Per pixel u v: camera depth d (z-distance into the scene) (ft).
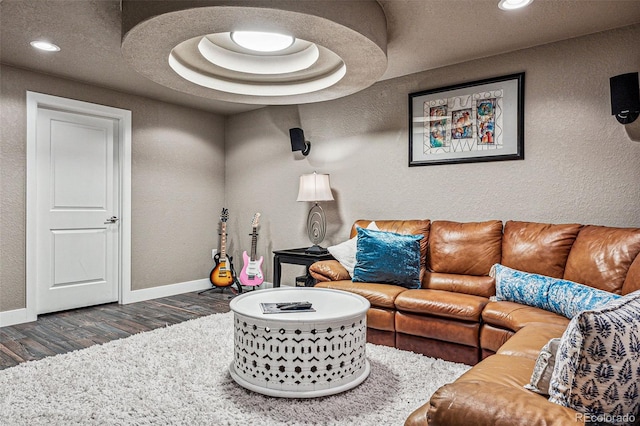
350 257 11.43
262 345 7.12
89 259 13.70
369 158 13.47
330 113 14.43
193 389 7.36
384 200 13.14
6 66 11.51
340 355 7.20
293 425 6.20
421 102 12.23
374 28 8.24
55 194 12.83
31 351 9.50
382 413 6.55
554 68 10.12
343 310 7.55
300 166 15.30
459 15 8.75
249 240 16.96
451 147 11.68
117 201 14.39
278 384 7.02
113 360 8.68
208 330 10.80
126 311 13.21
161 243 15.46
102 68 11.89
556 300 7.63
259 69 11.70
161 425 6.15
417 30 9.48
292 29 7.72
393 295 9.57
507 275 8.77
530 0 8.07
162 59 9.32
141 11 7.47
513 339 6.34
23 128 11.84
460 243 10.38
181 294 15.88
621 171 9.25
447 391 3.37
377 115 13.26
